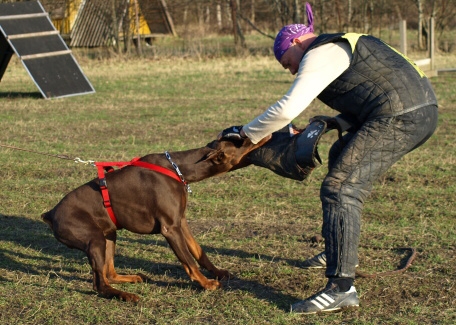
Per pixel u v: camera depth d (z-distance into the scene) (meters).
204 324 3.84
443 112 11.55
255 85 16.11
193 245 4.49
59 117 11.89
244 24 34.31
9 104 13.50
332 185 3.83
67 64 15.03
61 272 4.79
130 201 4.23
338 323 3.81
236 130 4.17
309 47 3.79
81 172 7.84
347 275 3.86
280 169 4.11
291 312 3.92
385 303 4.11
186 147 9.14
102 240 4.21
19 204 6.58
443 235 5.41
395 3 28.55
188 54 23.77
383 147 3.75
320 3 24.73
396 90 3.70
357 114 3.86
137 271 4.82
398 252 5.08
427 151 8.55
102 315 4.00
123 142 9.62
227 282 4.50
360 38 3.75
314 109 12.50
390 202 6.49
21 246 5.40
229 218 6.08
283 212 6.24
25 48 14.48
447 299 4.14
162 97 14.48
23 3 15.25
